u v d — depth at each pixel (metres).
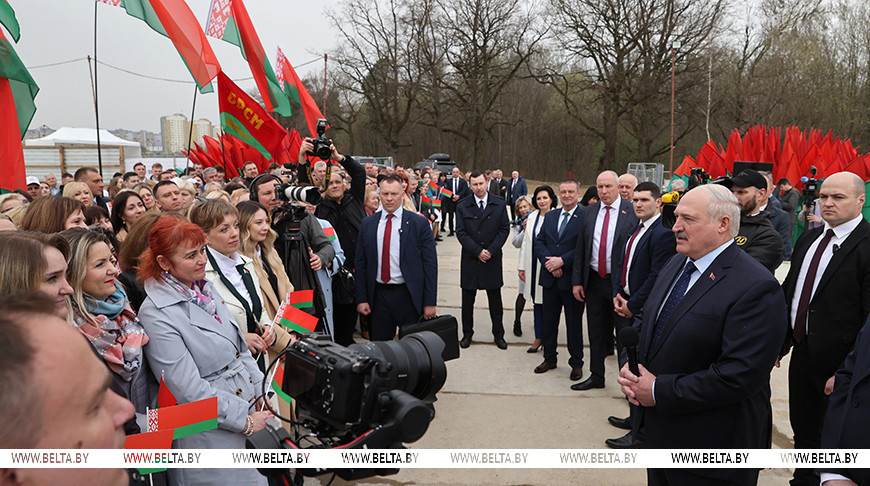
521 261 6.49
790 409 3.46
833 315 3.19
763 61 29.12
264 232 3.46
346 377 1.39
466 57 34.12
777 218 10.02
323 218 5.42
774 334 2.18
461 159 41.03
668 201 3.59
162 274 2.33
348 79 35.12
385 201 4.66
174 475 2.26
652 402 2.32
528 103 41.53
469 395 4.80
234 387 2.43
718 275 2.32
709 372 2.21
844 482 1.94
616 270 4.46
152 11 6.16
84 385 0.77
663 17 28.23
